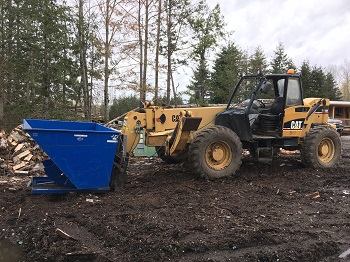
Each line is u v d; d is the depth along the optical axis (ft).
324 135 27.89
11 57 60.54
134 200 17.98
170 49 70.54
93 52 66.85
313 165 27.53
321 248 12.84
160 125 24.23
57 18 62.08
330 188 22.11
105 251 12.34
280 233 14.11
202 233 13.75
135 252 12.22
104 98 65.77
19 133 30.48
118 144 19.74
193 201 18.22
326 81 155.63
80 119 63.46
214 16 71.97
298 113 26.96
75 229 14.28
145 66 65.62
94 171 18.49
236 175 24.56
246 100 26.78
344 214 16.81
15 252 12.71
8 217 15.52
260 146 26.40
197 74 83.46
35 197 18.26
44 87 65.46
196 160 22.31
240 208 17.24
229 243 12.86
